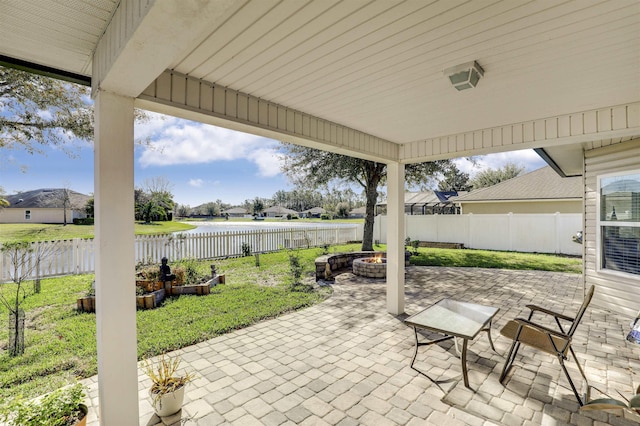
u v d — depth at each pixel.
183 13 1.30
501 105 3.37
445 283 7.58
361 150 4.53
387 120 3.98
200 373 3.38
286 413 2.72
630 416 1.96
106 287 2.20
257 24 1.90
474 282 7.68
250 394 3.00
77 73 2.67
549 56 2.30
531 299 6.23
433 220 15.05
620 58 2.31
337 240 15.30
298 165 11.30
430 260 10.88
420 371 3.42
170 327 4.59
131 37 1.50
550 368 3.49
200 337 4.27
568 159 6.87
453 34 2.02
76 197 22.38
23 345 3.81
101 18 1.85
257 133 3.46
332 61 2.41
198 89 2.74
